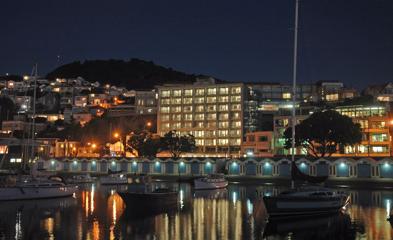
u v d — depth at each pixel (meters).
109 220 50.56
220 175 102.69
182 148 162.75
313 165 116.56
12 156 165.12
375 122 151.25
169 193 63.16
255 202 69.12
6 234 42.31
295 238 40.53
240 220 50.81
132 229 45.09
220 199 73.81
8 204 64.12
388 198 75.25
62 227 46.03
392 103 161.75
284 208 49.47
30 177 75.31
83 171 152.25
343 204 53.06
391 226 45.97
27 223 48.38
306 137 125.31
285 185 108.88
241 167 127.50
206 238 40.78
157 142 166.38
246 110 198.62
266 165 123.81
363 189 96.50
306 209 50.34
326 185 103.75
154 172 141.62
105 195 79.38
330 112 125.19
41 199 70.38
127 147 181.38
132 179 124.75
